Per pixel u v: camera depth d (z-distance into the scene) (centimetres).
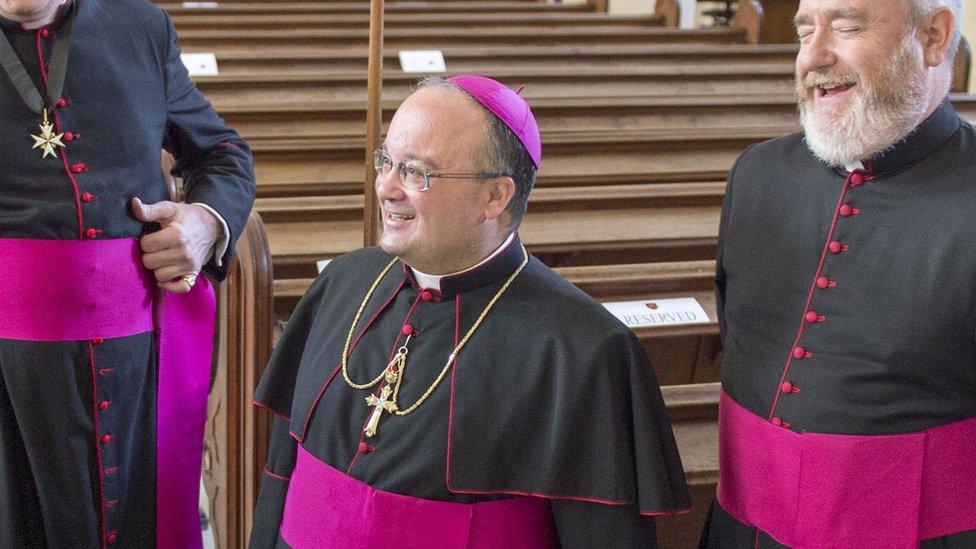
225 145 237
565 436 175
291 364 211
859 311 179
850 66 171
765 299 192
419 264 182
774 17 932
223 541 294
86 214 208
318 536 185
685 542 270
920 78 172
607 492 174
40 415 213
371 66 247
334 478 185
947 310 170
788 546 186
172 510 241
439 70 626
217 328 279
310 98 570
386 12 851
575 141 498
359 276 202
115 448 223
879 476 176
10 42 204
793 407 185
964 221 171
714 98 572
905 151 178
